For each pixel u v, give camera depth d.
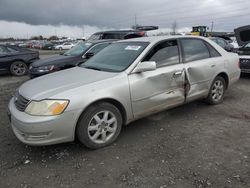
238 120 4.80
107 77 3.89
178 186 2.91
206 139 4.04
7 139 4.21
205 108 5.46
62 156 3.64
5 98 6.87
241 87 7.46
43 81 4.05
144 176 3.12
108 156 3.61
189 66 4.76
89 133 3.69
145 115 4.28
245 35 9.74
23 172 3.28
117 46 4.96
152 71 4.25
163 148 3.78
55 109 3.35
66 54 9.09
